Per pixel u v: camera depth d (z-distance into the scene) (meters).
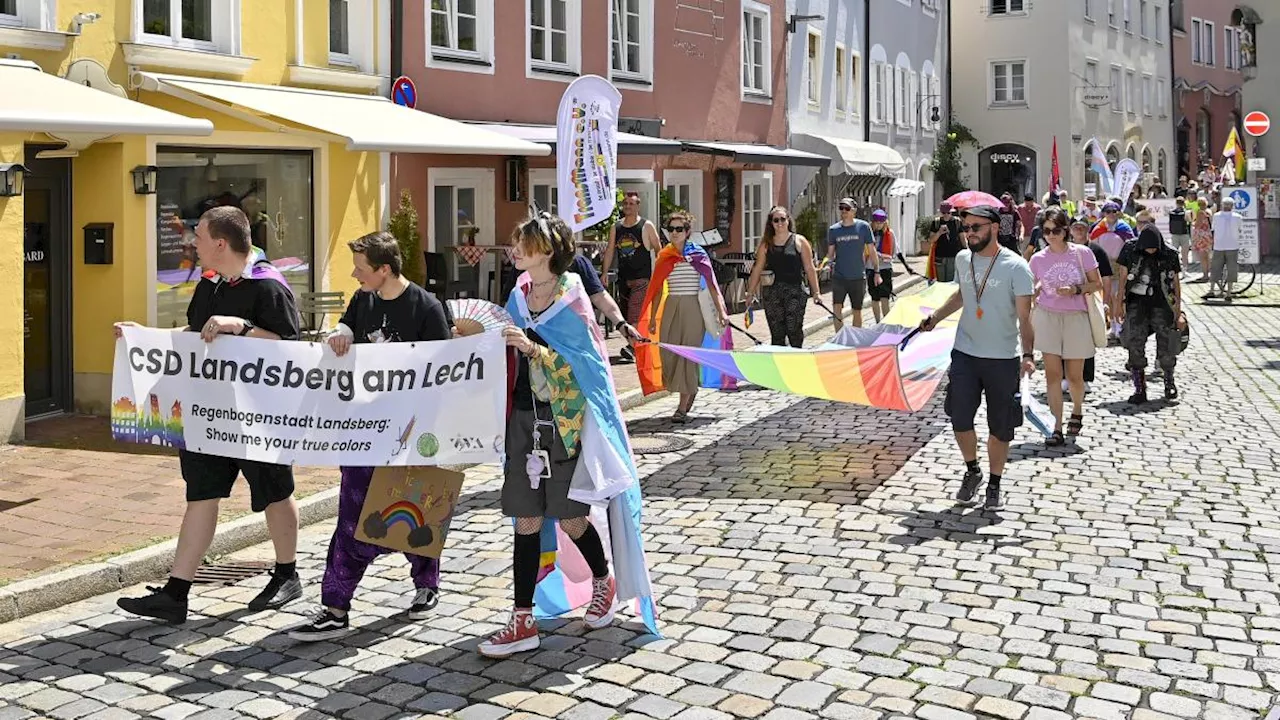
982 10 49.81
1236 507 8.62
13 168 10.59
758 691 5.49
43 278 11.80
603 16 21.03
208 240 6.41
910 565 7.33
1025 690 5.47
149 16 12.55
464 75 17.55
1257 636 6.11
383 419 6.20
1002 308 8.49
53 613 6.74
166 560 7.48
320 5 14.73
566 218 10.70
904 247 41.19
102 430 11.31
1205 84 63.56
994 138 50.09
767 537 7.96
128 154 11.92
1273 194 37.81
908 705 5.32
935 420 12.21
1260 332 19.97
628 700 5.41
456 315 6.22
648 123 22.00
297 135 14.10
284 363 6.25
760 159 22.80
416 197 16.48
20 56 11.12
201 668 5.87
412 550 6.33
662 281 12.13
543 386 5.89
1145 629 6.22
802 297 13.98
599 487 5.80
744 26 26.86
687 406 12.31
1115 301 17.05
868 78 35.88
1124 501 8.82
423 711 5.34
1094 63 51.34
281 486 6.64
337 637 6.26
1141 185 51.41
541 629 6.34
